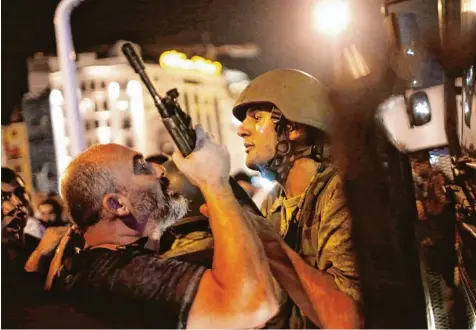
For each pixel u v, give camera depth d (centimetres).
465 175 142
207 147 125
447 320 139
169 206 136
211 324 123
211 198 125
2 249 161
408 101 144
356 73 149
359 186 139
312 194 141
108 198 131
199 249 138
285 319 140
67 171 134
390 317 134
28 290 151
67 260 137
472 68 145
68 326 133
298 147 143
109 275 128
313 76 158
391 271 136
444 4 146
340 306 133
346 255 136
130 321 126
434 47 147
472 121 145
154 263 127
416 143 142
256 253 125
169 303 124
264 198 156
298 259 135
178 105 123
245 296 122
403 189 141
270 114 143
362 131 141
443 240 139
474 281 141
